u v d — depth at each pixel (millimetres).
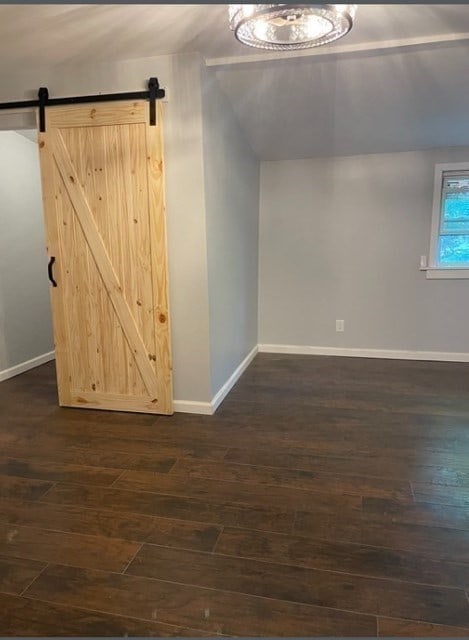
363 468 2299
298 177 4375
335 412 3049
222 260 3201
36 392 3537
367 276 4391
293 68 2719
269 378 3812
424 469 2285
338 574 1580
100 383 3090
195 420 2932
